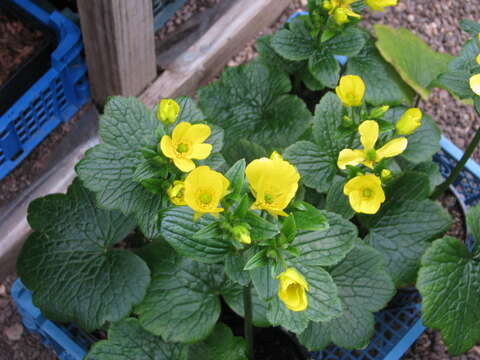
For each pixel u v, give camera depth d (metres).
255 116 0.53
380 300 0.43
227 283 0.44
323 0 0.47
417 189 0.45
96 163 0.39
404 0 0.73
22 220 0.55
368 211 0.35
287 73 0.56
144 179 0.35
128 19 0.49
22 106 0.52
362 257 0.43
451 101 0.69
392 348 0.47
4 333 0.57
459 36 0.74
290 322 0.33
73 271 0.44
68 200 0.46
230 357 0.43
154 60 0.57
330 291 0.34
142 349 0.42
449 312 0.42
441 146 0.56
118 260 0.44
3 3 0.58
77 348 0.46
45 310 0.44
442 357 0.57
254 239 0.30
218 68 0.65
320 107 0.44
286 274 0.28
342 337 0.43
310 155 0.44
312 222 0.30
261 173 0.28
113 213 0.46
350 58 0.55
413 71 0.55
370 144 0.36
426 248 0.45
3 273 0.57
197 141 0.32
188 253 0.32
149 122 0.41
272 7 0.67
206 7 0.64
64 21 0.54
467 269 0.44
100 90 0.57
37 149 0.58
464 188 0.58
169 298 0.43
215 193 0.27
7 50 0.57
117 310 0.43
